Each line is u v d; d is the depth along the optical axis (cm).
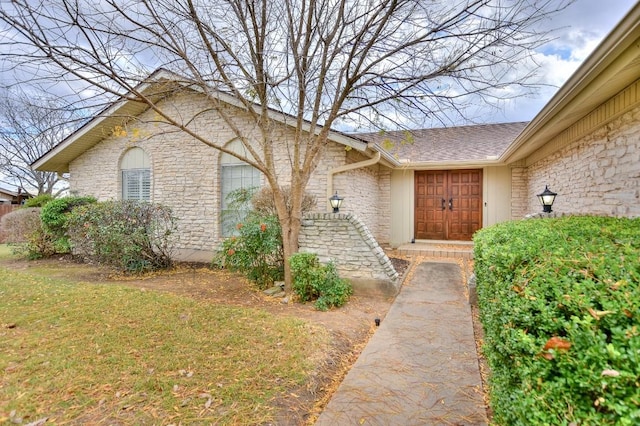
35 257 930
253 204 699
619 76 344
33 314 425
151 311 440
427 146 1091
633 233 244
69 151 993
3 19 327
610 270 156
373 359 320
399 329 395
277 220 603
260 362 303
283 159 784
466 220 1013
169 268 770
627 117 394
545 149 732
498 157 891
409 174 1042
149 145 932
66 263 863
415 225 1055
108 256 707
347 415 234
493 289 225
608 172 446
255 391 258
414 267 753
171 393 253
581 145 541
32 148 1717
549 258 191
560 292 141
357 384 276
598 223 331
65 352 317
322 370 300
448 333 381
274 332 372
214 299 519
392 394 261
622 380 95
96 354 314
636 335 103
